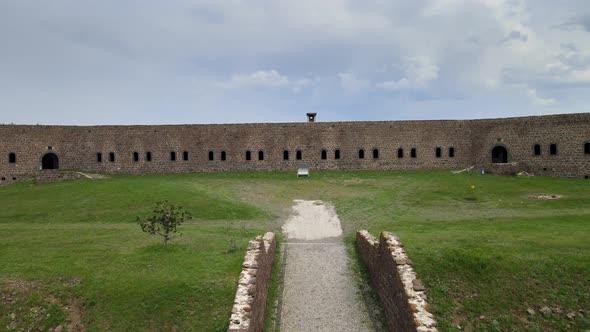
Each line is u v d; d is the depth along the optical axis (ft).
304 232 75.97
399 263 41.55
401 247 44.62
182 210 91.40
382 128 159.12
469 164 155.43
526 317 41.47
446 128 157.07
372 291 50.85
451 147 156.66
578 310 41.78
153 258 53.42
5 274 47.21
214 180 139.95
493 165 140.46
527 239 58.90
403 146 158.40
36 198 104.99
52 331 39.91
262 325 43.04
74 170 157.48
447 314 42.01
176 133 161.58
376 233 71.51
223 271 48.78
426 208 93.50
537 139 142.20
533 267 47.80
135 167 160.76
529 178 130.62
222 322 40.04
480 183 122.31
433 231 69.05
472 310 42.57
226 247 59.77
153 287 44.60
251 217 87.30
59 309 42.14
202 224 80.64
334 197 109.40
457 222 77.46
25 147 154.40
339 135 160.35
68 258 53.16
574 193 106.22
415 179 134.62
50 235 68.23
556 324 40.42
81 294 43.88
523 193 107.24
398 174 147.84
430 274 48.34
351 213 90.58
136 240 64.49
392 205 97.50
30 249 58.13
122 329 39.88
